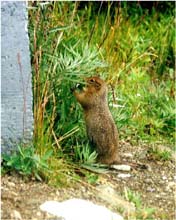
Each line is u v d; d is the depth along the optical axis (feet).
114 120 32.65
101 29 41.73
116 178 30.12
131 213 27.12
